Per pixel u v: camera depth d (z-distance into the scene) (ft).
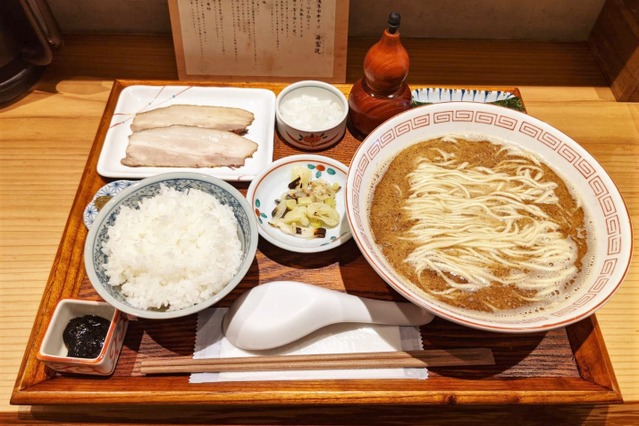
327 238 1.34
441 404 1.08
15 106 1.65
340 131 1.49
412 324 1.19
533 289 1.12
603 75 1.85
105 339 1.09
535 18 1.88
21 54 1.62
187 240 1.17
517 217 1.23
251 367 1.11
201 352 1.14
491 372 1.14
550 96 1.78
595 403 1.09
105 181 1.42
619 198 1.17
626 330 1.30
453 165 1.32
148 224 1.19
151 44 1.85
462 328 1.20
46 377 1.10
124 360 1.14
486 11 1.85
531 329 0.96
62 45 1.67
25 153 1.54
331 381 1.09
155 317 1.04
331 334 1.18
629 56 1.71
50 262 1.35
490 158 1.34
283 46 1.59
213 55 1.61
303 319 1.13
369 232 1.18
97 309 1.15
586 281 1.12
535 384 1.11
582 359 1.16
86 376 1.11
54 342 1.10
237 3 1.49
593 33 1.90
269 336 1.12
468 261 1.16
